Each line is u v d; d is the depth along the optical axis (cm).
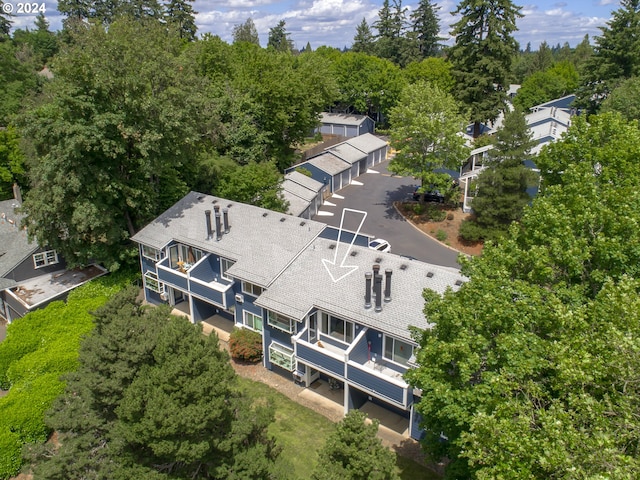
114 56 3275
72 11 9750
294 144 6334
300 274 2639
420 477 2017
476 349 1433
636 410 1134
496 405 1259
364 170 6506
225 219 3122
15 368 2591
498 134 4097
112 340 1689
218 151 5203
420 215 4891
